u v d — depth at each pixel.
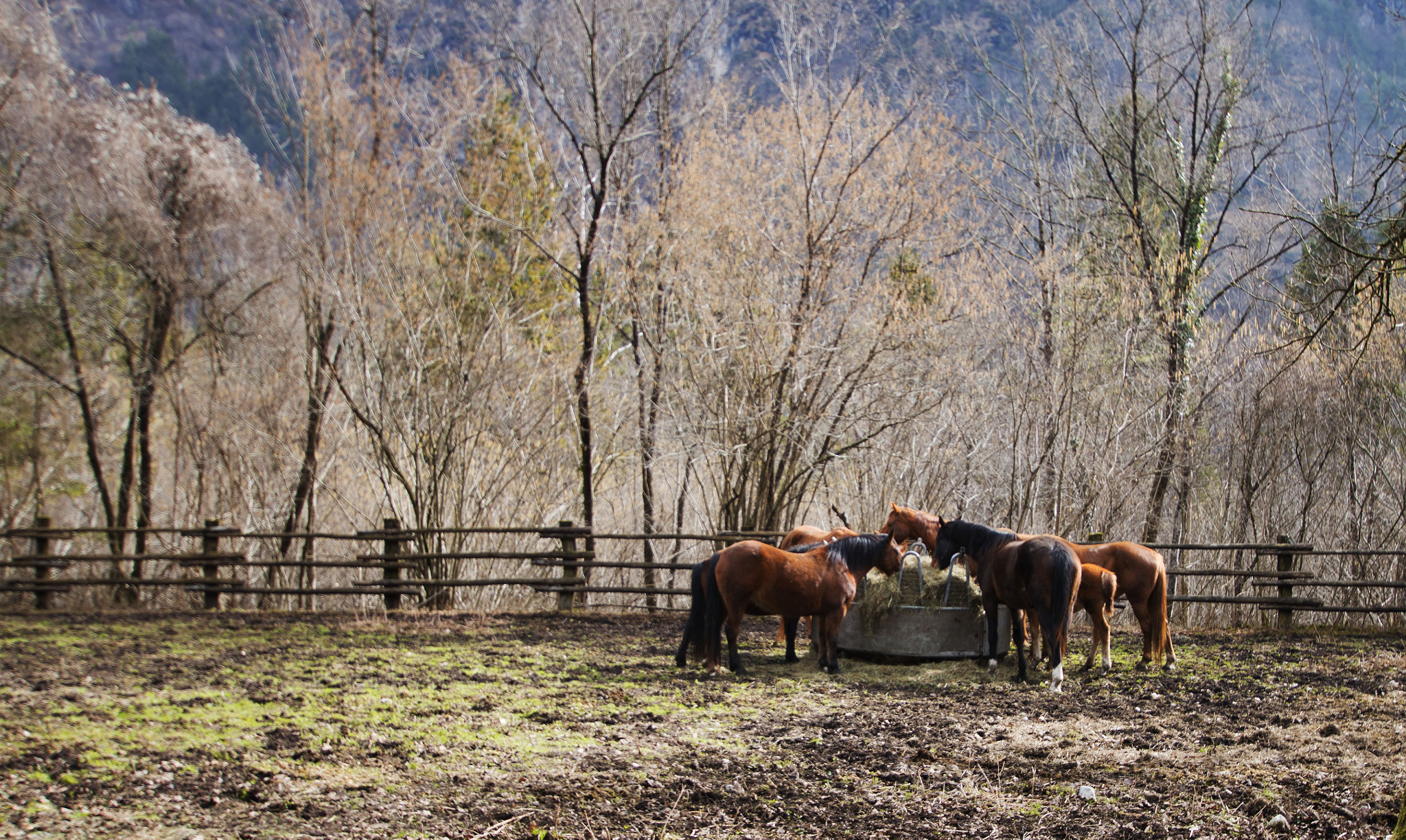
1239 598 11.04
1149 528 13.52
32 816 4.48
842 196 12.77
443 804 4.80
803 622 11.16
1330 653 9.38
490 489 13.66
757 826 4.57
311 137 13.76
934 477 13.96
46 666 8.20
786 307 12.79
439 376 13.98
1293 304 11.98
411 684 7.65
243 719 6.38
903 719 6.59
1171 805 4.80
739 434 13.12
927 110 13.20
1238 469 13.33
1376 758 5.55
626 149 14.24
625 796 4.96
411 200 14.21
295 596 13.63
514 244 14.62
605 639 10.16
